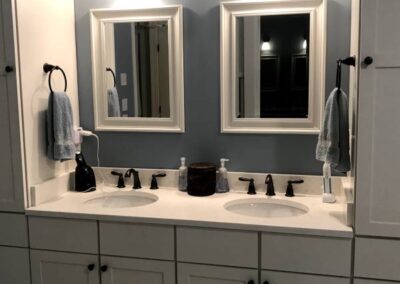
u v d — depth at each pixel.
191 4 2.44
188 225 1.99
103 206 2.49
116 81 2.60
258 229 1.91
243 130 2.44
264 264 1.94
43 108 2.34
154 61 2.53
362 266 1.85
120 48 2.57
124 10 2.52
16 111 2.14
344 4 2.25
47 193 2.34
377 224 1.81
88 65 2.63
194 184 2.37
